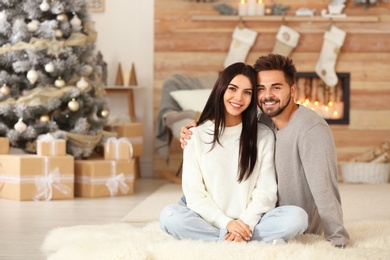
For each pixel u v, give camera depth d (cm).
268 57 319
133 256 292
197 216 318
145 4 730
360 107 715
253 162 318
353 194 584
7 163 531
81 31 575
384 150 689
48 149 529
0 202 513
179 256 290
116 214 466
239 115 326
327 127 319
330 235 316
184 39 717
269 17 707
